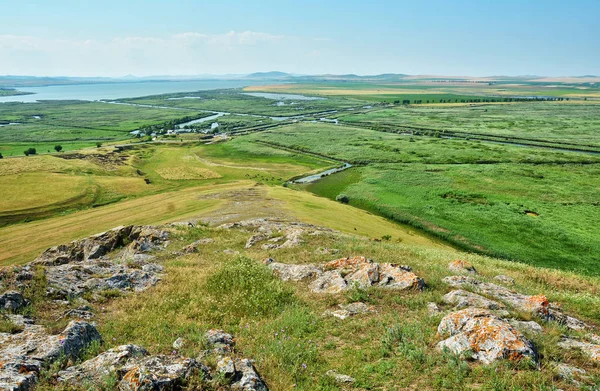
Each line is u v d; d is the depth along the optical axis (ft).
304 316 43.73
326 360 34.12
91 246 103.50
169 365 28.48
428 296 48.16
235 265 60.23
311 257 75.31
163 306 47.21
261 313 45.65
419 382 29.22
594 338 37.14
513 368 29.89
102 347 33.88
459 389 27.68
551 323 40.04
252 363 32.78
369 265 57.82
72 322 35.42
